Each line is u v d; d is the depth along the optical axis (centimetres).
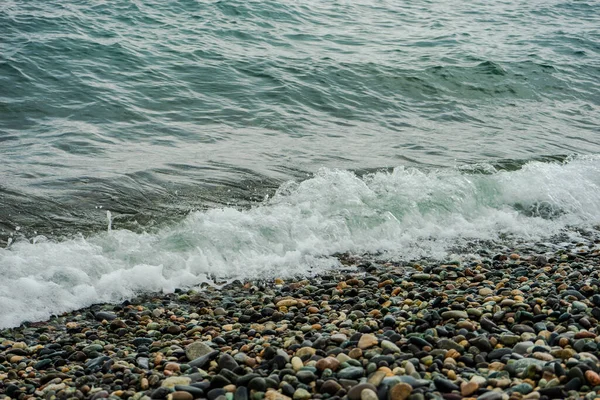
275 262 802
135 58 1620
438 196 980
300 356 522
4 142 1102
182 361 540
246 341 569
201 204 917
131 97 1380
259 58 1716
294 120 1343
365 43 1992
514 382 461
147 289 728
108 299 703
